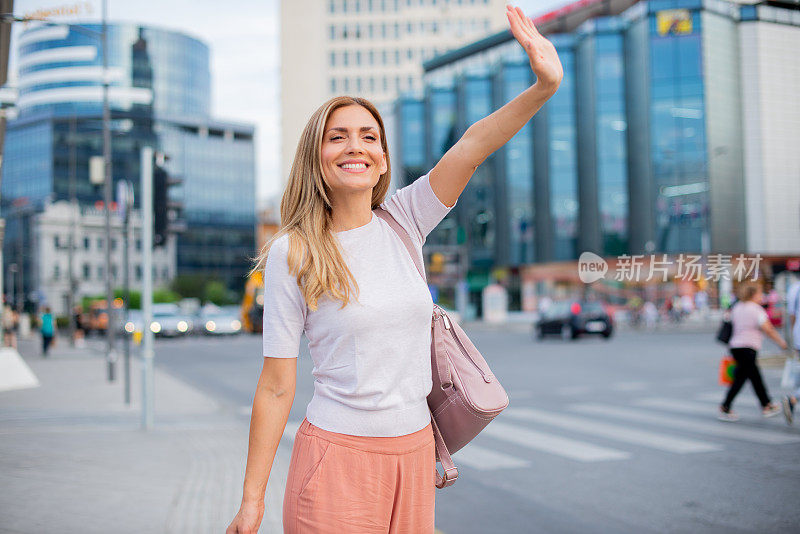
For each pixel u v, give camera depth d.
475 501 5.51
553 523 4.92
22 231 85.31
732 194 44.69
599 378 14.04
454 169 1.96
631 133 49.22
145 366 8.98
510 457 7.06
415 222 2.00
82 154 99.75
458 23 90.06
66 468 6.31
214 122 110.06
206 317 38.34
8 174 101.06
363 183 1.88
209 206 108.94
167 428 9.06
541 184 52.34
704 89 45.84
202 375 17.34
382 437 1.84
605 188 49.62
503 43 57.25
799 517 4.88
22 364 14.70
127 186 12.34
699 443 7.46
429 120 58.41
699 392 11.54
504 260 53.75
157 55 110.62
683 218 46.16
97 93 65.44
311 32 89.38
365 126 1.91
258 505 1.86
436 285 53.78
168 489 5.59
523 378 14.29
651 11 47.22
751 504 5.22
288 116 88.81
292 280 1.85
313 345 1.90
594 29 50.03
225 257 109.31
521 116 1.90
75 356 25.33
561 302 28.64
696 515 5.01
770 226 42.94
